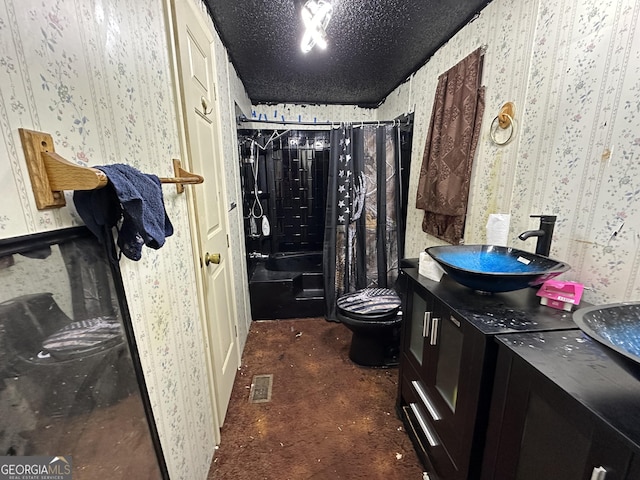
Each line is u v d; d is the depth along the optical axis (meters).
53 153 0.49
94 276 0.59
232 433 1.46
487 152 1.51
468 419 0.90
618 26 0.90
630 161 0.88
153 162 0.88
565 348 0.74
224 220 1.71
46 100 0.49
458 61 1.73
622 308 0.68
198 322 1.22
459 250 1.32
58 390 0.49
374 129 2.38
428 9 1.54
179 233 1.06
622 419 0.51
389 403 1.65
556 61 1.12
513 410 0.74
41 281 0.47
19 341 0.43
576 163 1.06
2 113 0.42
